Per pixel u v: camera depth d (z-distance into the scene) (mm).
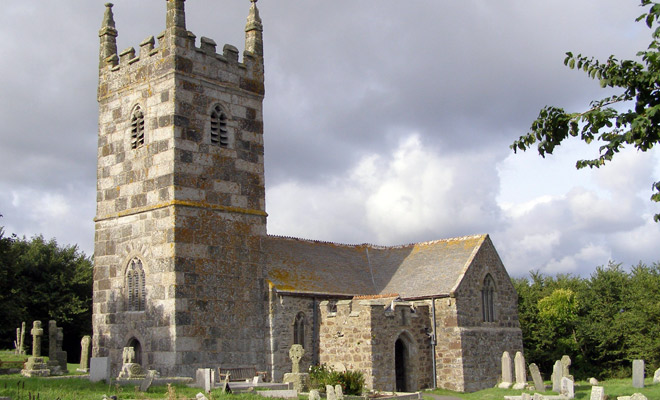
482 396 41719
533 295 76500
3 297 61844
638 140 14773
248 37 47875
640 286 71375
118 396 28000
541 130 16312
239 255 43781
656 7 13789
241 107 45719
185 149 41812
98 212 45250
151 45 43656
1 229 62875
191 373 39812
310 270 49344
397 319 45594
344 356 44656
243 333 43062
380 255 56125
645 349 67125
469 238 52219
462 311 47500
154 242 41344
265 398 30828
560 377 40656
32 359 40156
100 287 44375
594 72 15484
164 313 40125
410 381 46219
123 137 44406
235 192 44312
